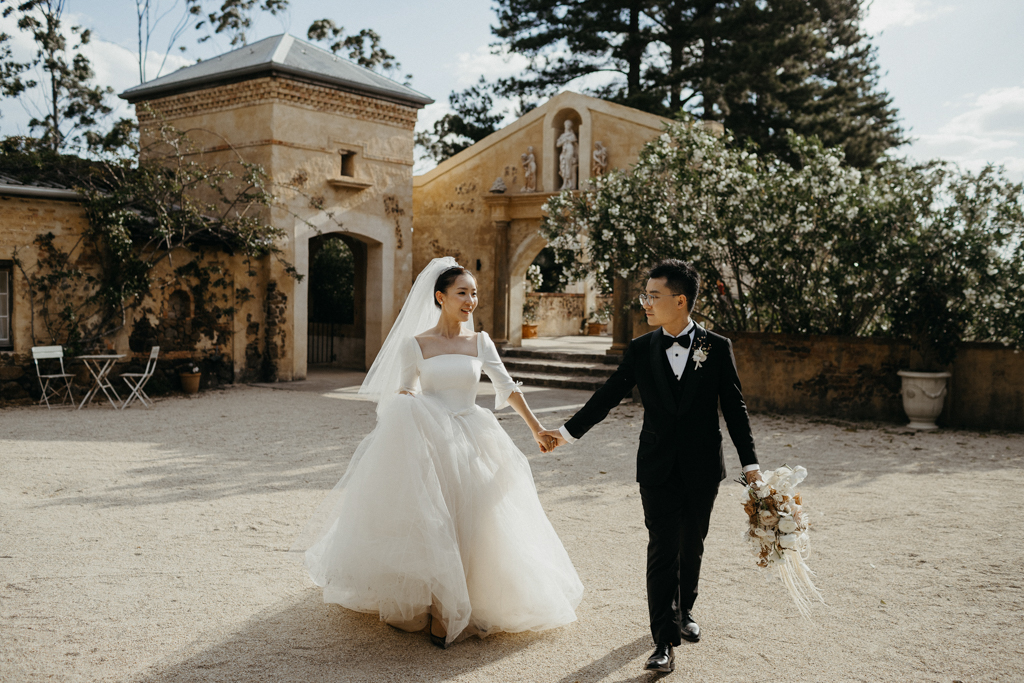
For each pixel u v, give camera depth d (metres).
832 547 5.14
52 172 12.69
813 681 3.22
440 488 3.63
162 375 13.47
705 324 12.47
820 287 11.49
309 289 19.58
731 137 12.30
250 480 6.91
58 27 21.73
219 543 5.05
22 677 3.18
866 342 11.05
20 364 11.84
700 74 23.03
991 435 9.95
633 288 12.50
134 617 3.82
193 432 9.53
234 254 14.45
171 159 15.84
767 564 3.31
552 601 3.73
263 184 14.65
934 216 10.62
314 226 15.28
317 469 7.42
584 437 9.41
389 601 3.55
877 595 4.25
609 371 14.89
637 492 6.61
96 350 12.54
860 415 11.13
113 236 12.17
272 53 15.02
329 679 3.19
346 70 16.20
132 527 5.39
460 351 3.97
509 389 3.97
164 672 3.24
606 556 4.89
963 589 4.35
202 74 15.48
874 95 27.55
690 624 3.64
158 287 13.46
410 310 4.12
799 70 25.06
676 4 22.84
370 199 16.25
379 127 16.31
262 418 10.75
